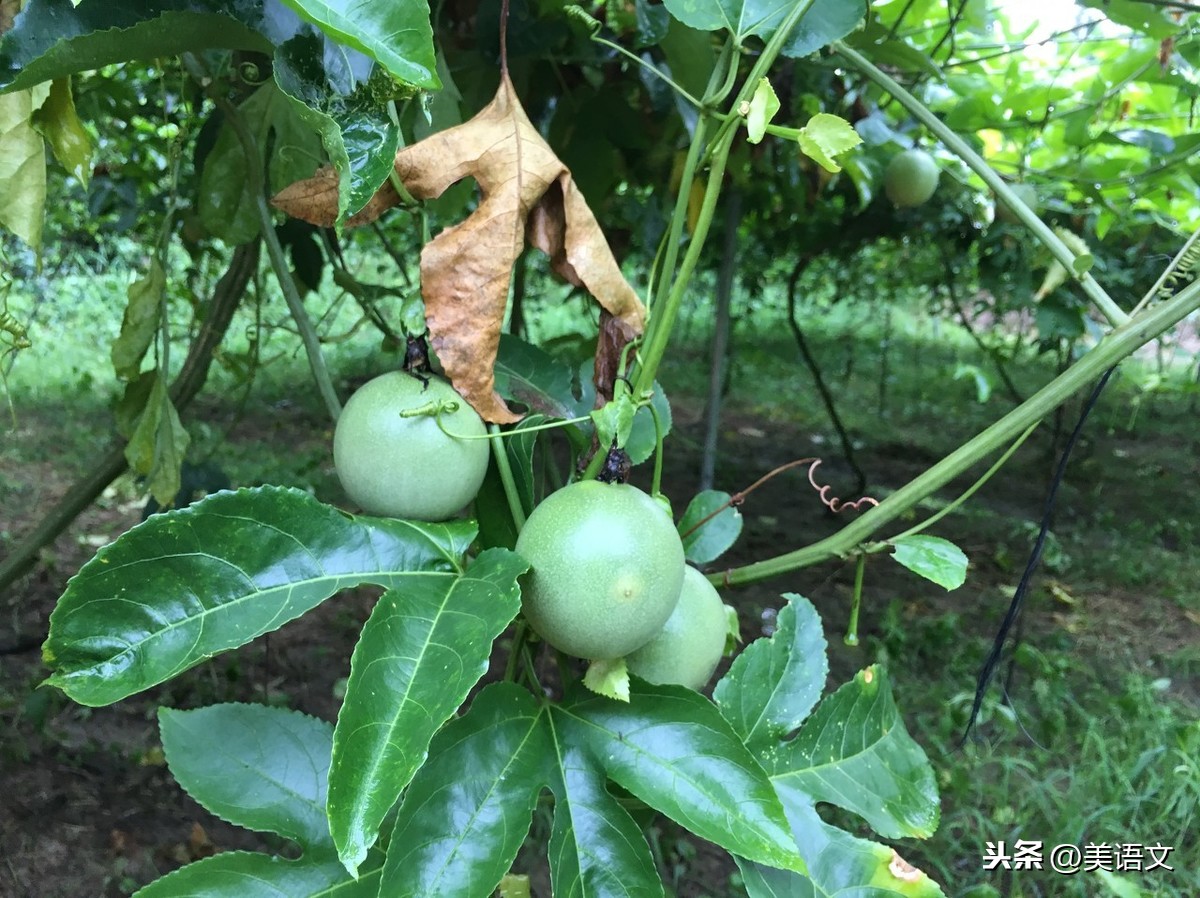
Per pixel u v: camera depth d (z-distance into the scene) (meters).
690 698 0.33
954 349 3.56
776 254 2.22
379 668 0.26
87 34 0.30
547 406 0.39
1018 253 1.25
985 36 1.00
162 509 0.67
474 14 0.67
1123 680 1.22
